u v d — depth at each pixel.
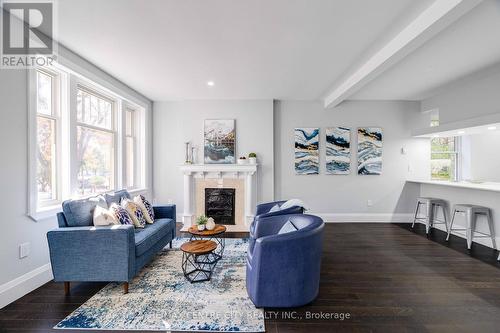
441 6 2.05
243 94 4.78
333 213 5.32
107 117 4.06
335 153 5.28
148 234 2.82
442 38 2.68
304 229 2.16
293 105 5.29
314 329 1.89
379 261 3.19
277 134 5.30
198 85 4.23
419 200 4.80
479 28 2.48
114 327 1.89
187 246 2.60
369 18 2.33
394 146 5.27
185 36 2.64
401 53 2.70
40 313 2.07
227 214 5.04
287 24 2.42
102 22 2.39
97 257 2.32
